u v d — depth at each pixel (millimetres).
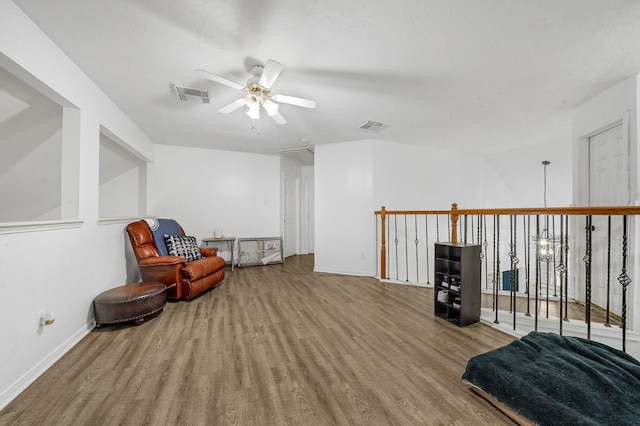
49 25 1703
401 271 4758
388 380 1597
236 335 2197
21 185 2887
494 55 2061
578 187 3006
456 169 5371
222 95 2701
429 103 2945
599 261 2789
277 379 1608
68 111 2205
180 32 1774
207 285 3344
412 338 2135
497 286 2496
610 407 1095
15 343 1521
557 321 2418
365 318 2557
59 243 1937
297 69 2240
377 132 4023
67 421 1293
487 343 2051
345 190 4562
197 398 1445
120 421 1291
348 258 4516
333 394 1473
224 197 5094
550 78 2412
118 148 3795
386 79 2414
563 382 1230
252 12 1601
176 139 4340
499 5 1558
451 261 2496
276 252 5383
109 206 4449
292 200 6406
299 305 2932
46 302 1787
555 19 1672
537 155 4887
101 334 2223
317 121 3518
